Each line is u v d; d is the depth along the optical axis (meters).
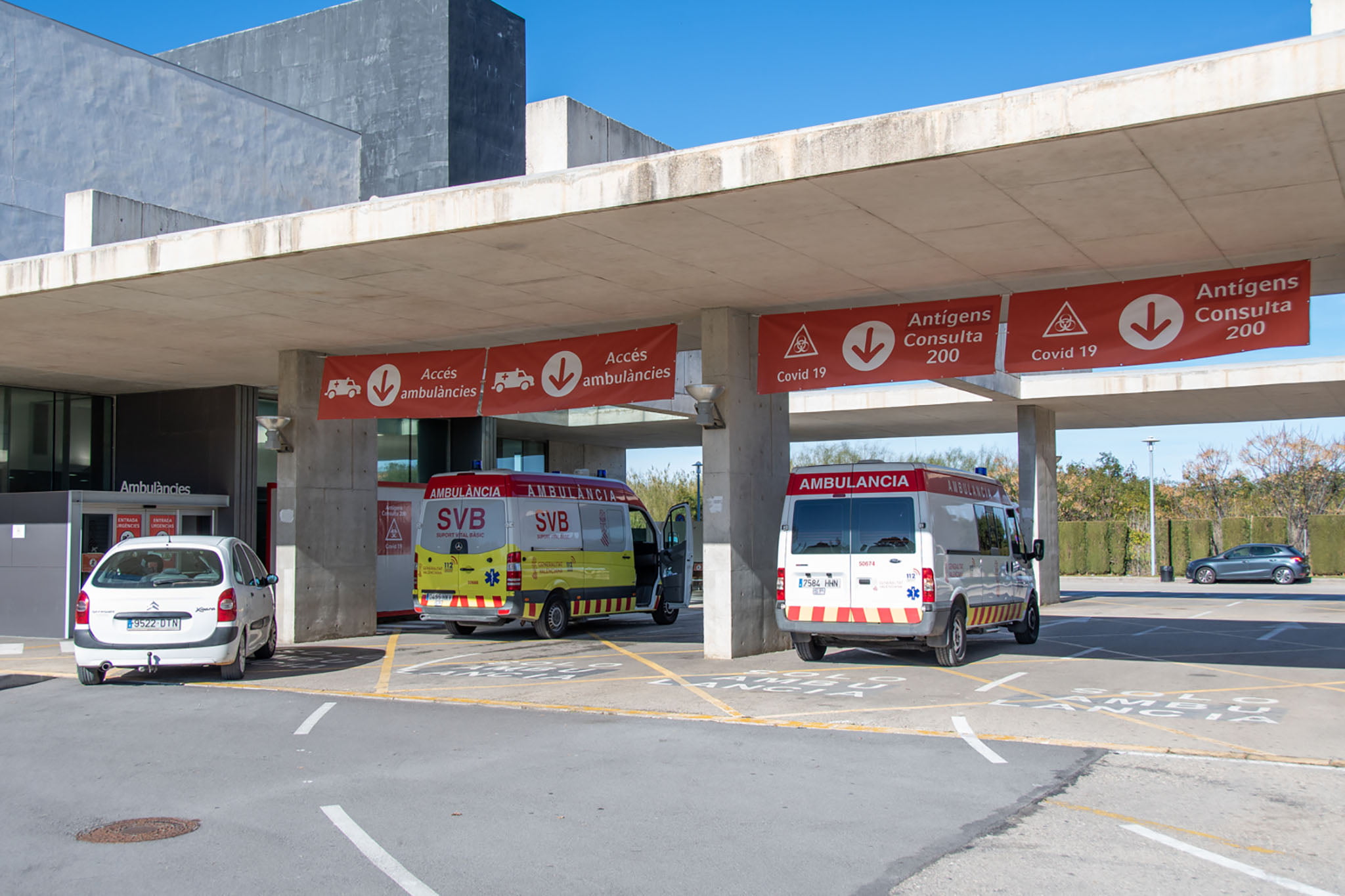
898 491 12.67
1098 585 36.38
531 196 9.82
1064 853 5.42
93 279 12.04
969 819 6.08
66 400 21.00
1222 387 20.48
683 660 13.80
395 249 10.80
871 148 8.47
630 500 19.78
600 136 21.03
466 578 16.75
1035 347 12.01
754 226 10.02
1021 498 23.75
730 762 7.63
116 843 5.65
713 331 13.78
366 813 6.23
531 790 6.78
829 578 12.80
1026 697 10.61
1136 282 11.56
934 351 12.68
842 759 7.71
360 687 11.60
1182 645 15.79
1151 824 5.98
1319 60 7.04
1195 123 7.55
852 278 12.12
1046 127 7.86
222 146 21.70
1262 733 8.73
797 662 13.35
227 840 5.70
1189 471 51.84
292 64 30.44
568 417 27.27
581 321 14.52
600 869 5.17
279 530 16.72
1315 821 6.07
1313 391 20.73
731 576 13.66
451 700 10.64
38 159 18.39
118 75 19.83
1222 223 9.91
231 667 12.02
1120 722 9.22
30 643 16.39
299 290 12.49
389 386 16.14
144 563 11.93
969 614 13.62
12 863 5.31
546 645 16.09
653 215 9.70
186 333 15.05
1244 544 40.00
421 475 24.78
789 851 5.46
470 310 13.67
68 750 8.13
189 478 20.61
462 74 28.72
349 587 17.39
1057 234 10.29
